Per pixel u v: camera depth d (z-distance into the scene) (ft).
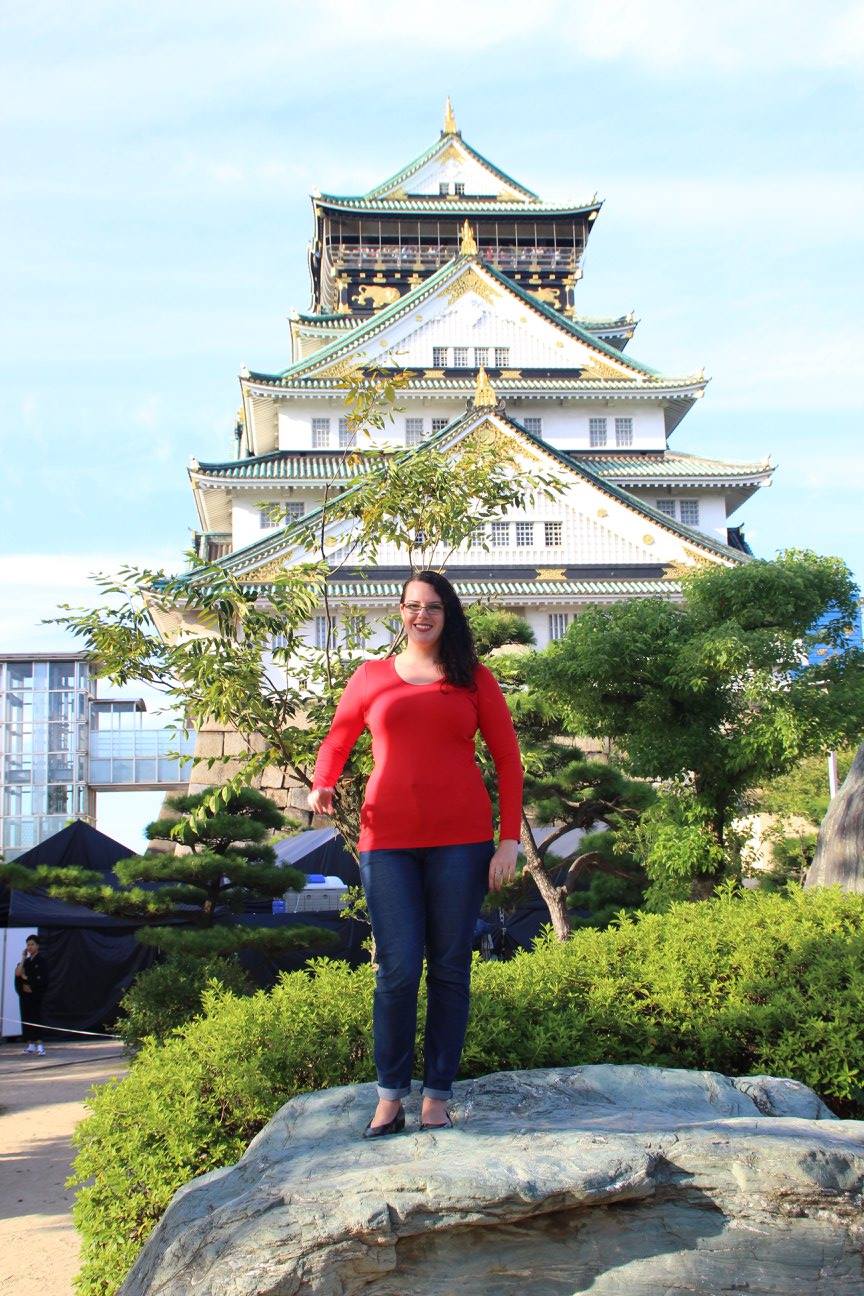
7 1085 60.13
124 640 29.81
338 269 200.03
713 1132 16.17
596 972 24.80
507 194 209.67
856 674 60.54
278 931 65.16
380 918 17.02
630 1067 20.16
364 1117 18.17
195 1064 22.33
